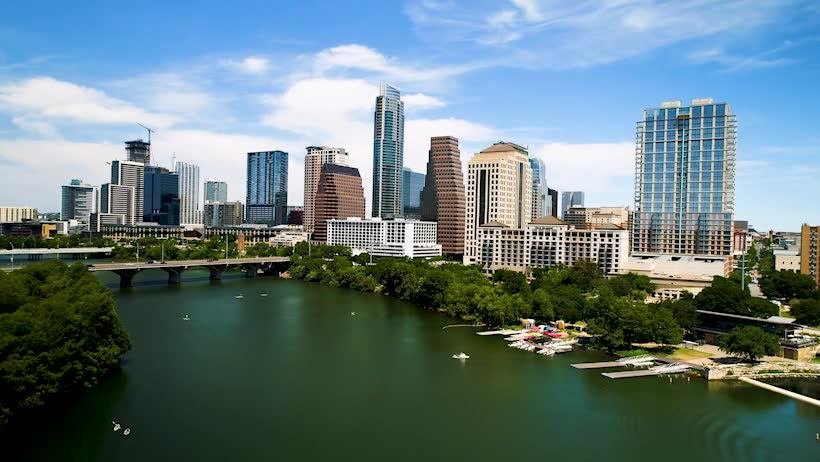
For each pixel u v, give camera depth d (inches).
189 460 5359.3
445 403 7066.9
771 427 6402.6
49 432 5885.8
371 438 5984.3
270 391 7372.1
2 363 5674.2
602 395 7411.4
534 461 5541.3
